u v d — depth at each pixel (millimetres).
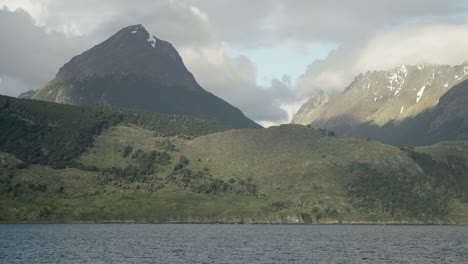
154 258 185375
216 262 177500
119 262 174500
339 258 189875
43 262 173250
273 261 180875
